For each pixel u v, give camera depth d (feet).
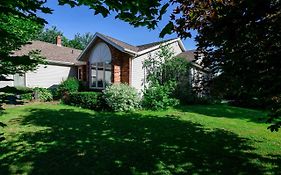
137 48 60.64
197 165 17.84
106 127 30.86
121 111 44.98
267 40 11.60
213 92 15.97
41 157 19.04
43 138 24.97
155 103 46.21
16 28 18.29
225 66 13.48
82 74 73.72
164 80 57.26
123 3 8.90
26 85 65.10
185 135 26.71
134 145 22.65
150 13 9.37
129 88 46.93
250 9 10.50
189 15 14.47
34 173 16.10
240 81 13.08
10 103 7.73
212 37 13.24
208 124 33.12
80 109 48.08
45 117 38.17
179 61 56.24
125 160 18.65
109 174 16.15
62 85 62.18
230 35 12.07
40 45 81.15
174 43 65.10
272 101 12.74
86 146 22.20
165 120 35.76
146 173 16.39
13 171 16.34
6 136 25.70
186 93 55.77
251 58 12.34
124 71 53.26
